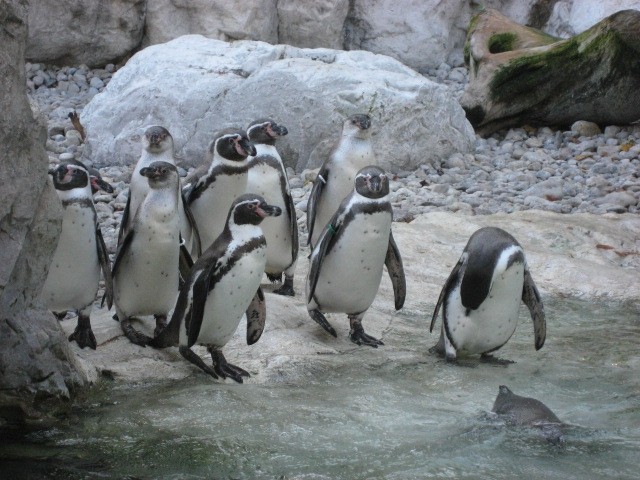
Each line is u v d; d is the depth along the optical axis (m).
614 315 6.61
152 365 5.80
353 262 5.95
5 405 5.40
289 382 5.78
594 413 5.55
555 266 7.03
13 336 5.39
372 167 5.92
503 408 5.48
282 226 6.43
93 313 6.28
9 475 5.08
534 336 6.15
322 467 5.15
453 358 5.99
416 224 7.51
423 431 5.39
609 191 8.38
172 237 5.78
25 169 5.27
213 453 5.23
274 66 8.61
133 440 5.31
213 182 6.26
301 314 6.32
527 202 8.13
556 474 5.11
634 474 5.12
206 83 8.59
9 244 5.26
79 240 5.71
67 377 5.51
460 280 5.91
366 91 8.55
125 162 8.66
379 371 5.90
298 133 8.53
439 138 8.95
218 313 5.62
